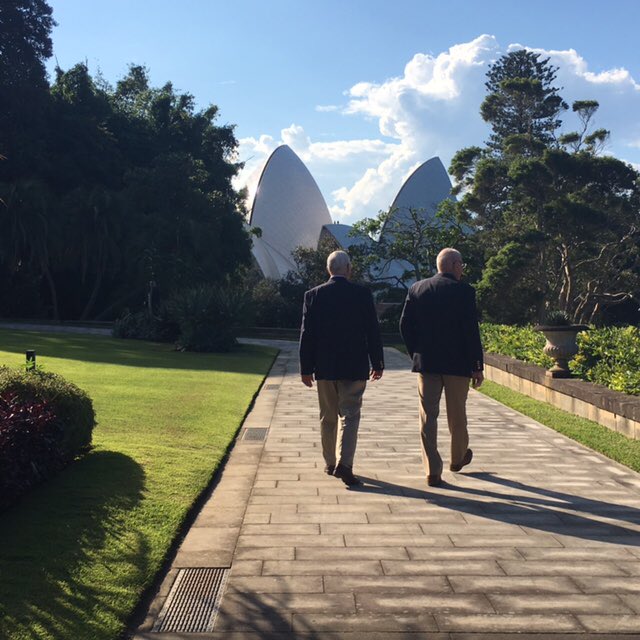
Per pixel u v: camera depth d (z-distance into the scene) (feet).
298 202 209.46
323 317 16.24
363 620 8.93
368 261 114.83
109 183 127.13
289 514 13.56
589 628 8.66
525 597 9.60
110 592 9.59
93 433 21.15
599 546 11.68
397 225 116.67
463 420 16.46
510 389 36.01
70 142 123.44
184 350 65.00
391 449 20.24
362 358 16.21
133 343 70.95
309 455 19.17
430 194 201.67
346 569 10.68
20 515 12.62
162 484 15.05
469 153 128.77
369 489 15.48
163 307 76.95
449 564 10.87
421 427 16.12
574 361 29.01
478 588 9.93
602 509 13.85
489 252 116.67
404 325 16.38
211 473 16.35
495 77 172.04
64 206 111.55
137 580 10.07
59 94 127.13
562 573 10.48
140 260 111.75
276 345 85.30
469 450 16.92
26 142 115.24
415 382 41.42
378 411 28.66
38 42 116.06
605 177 109.29
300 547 11.68
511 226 119.34
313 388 36.99
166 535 11.94
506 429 23.58
